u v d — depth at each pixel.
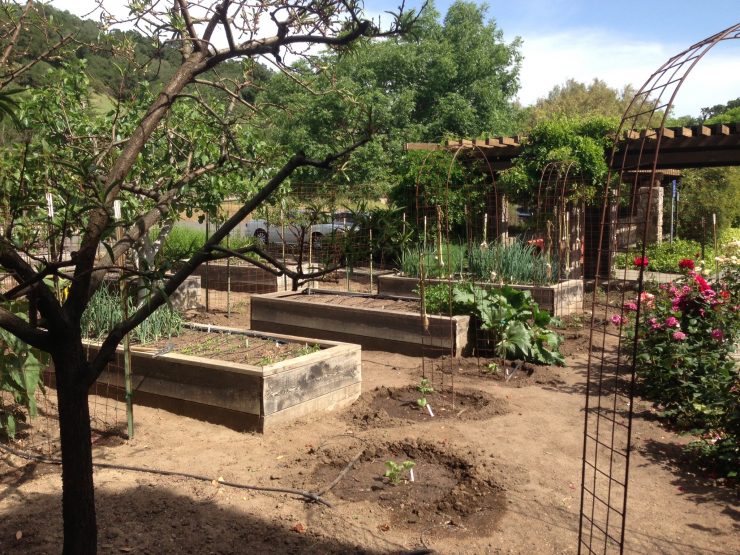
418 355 7.75
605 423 5.31
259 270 12.65
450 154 13.39
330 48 2.67
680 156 12.73
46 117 4.63
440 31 25.91
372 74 22.97
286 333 8.91
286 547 3.27
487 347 7.73
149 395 5.62
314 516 3.62
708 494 4.02
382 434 4.91
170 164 4.71
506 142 13.62
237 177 6.50
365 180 15.52
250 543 3.30
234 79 3.37
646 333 6.09
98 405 5.66
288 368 5.15
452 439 4.88
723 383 5.09
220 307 11.18
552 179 13.06
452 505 3.78
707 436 4.81
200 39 2.48
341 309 8.38
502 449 4.69
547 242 11.16
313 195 7.53
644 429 5.15
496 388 6.35
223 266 13.18
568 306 10.23
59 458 4.40
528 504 3.83
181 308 10.68
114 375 5.83
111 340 2.39
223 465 4.34
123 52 2.86
